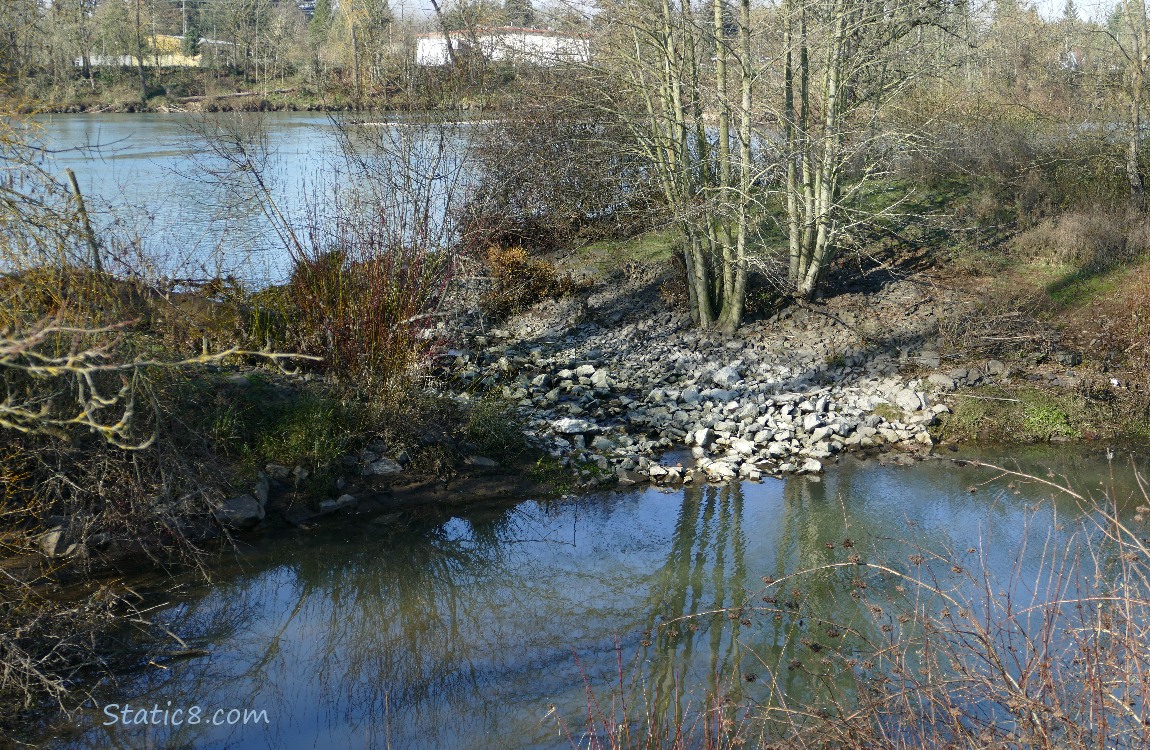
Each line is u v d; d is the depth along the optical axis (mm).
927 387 11945
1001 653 5535
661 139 14531
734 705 5684
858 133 14469
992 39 17453
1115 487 9508
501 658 6531
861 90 15414
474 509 8992
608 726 5582
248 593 7387
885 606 6910
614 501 9312
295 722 5746
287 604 7301
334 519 8586
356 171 12594
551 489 9484
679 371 13094
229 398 9023
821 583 7465
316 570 7816
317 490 8727
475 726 5688
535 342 14688
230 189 17203
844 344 13352
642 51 15242
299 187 18359
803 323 14219
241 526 8188
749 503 9258
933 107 18250
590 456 10133
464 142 17031
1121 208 15969
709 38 13844
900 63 14812
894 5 13492
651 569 7918
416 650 6668
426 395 10070
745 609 7113
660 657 6465
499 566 8008
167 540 7738
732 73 14688
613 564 8023
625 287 16719
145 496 7238
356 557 8039
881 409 11547
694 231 14391
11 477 6672
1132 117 16500
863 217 16547
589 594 7504
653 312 15586
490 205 16312
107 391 6988
